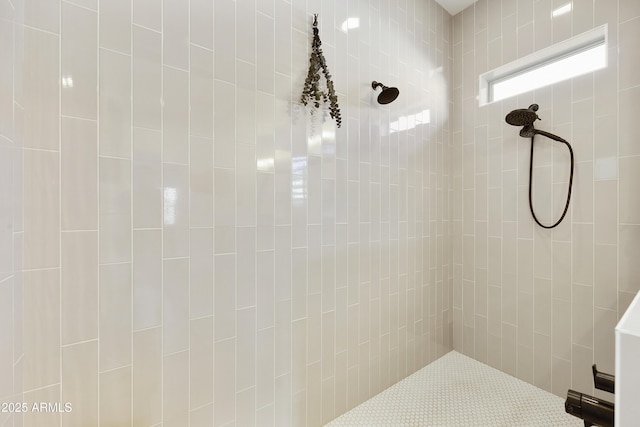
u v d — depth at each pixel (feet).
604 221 5.73
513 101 7.01
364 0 6.16
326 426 5.51
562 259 6.28
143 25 3.71
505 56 7.19
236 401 4.52
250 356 4.66
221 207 4.34
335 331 5.74
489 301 7.53
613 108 5.60
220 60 4.30
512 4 7.05
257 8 4.66
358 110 6.06
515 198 7.02
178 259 3.99
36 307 3.12
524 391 6.53
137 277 3.70
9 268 2.78
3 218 2.67
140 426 3.73
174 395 3.97
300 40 5.17
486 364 7.62
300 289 5.23
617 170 5.57
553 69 6.84
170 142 3.90
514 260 7.06
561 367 6.31
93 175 3.41
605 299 5.72
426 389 6.65
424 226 7.49
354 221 6.02
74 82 3.30
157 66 3.80
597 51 6.17
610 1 5.62
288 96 5.02
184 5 4.00
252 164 4.63
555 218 6.38
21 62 3.00
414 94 7.21
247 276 4.61
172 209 3.93
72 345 3.31
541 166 6.57
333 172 5.67
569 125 6.15
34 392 3.11
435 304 7.83
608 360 5.68
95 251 3.43
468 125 7.93
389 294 6.70
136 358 3.70
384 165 6.56
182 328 4.03
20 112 2.98
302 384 5.27
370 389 6.34
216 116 4.27
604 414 2.47
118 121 3.55
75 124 3.31
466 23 7.98
